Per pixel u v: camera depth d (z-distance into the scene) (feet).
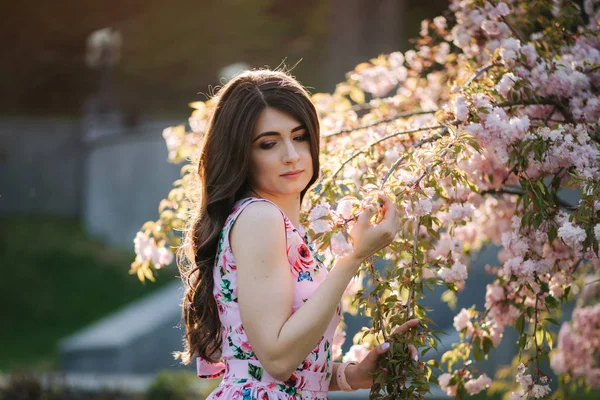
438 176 8.67
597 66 10.44
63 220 52.60
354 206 8.00
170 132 13.05
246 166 8.42
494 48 11.62
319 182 9.92
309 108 8.54
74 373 30.89
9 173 54.75
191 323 9.29
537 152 8.88
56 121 55.16
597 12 12.13
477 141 9.14
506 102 9.74
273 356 7.68
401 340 8.35
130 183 46.42
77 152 54.65
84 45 70.59
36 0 68.54
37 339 37.55
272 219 8.09
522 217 9.14
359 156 10.21
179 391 23.12
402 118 11.83
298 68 64.44
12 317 39.55
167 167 44.88
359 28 36.73
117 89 67.72
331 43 37.40
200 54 68.23
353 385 9.06
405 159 8.85
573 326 13.25
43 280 42.73
